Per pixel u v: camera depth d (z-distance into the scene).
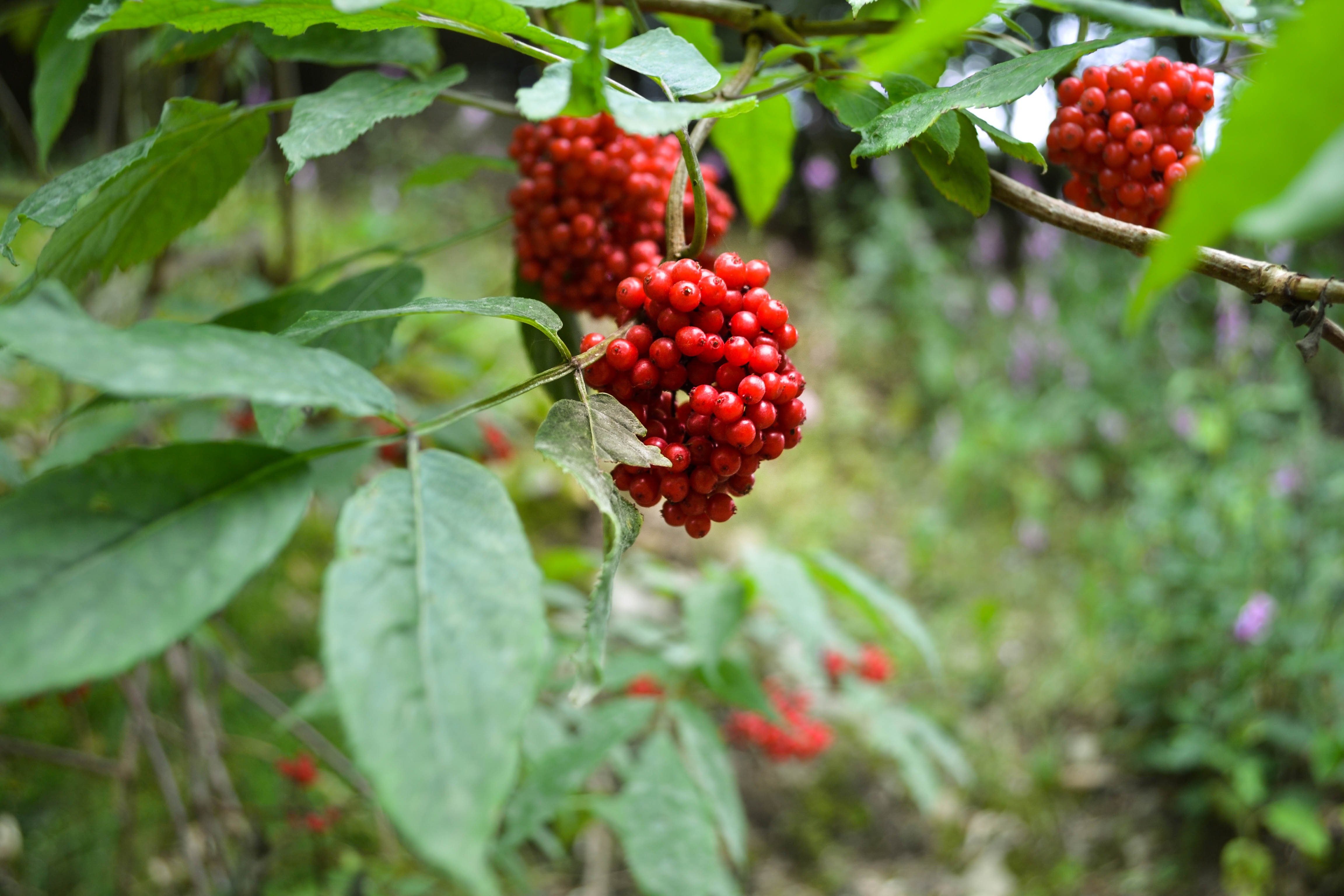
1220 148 0.13
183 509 0.19
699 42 0.39
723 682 0.43
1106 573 1.09
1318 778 0.72
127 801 0.46
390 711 0.17
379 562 0.19
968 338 1.56
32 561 0.18
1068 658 0.97
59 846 0.55
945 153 0.27
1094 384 1.36
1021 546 1.17
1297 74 0.12
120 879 0.46
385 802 0.17
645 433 0.23
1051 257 1.45
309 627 0.76
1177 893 0.75
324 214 1.31
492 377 0.92
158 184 0.29
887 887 0.75
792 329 0.24
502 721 0.18
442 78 0.27
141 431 0.48
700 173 0.26
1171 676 0.88
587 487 0.21
